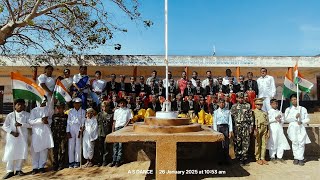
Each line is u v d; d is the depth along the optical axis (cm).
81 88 861
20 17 946
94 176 677
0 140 831
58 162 757
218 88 954
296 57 1225
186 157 822
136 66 1166
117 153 762
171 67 1212
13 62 1118
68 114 775
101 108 830
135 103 906
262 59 1212
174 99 902
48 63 1116
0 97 1333
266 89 953
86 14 1001
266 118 771
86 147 758
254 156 805
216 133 535
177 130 542
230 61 1202
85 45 1049
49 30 1040
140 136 518
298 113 774
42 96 740
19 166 713
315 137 845
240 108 776
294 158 767
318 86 1428
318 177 636
